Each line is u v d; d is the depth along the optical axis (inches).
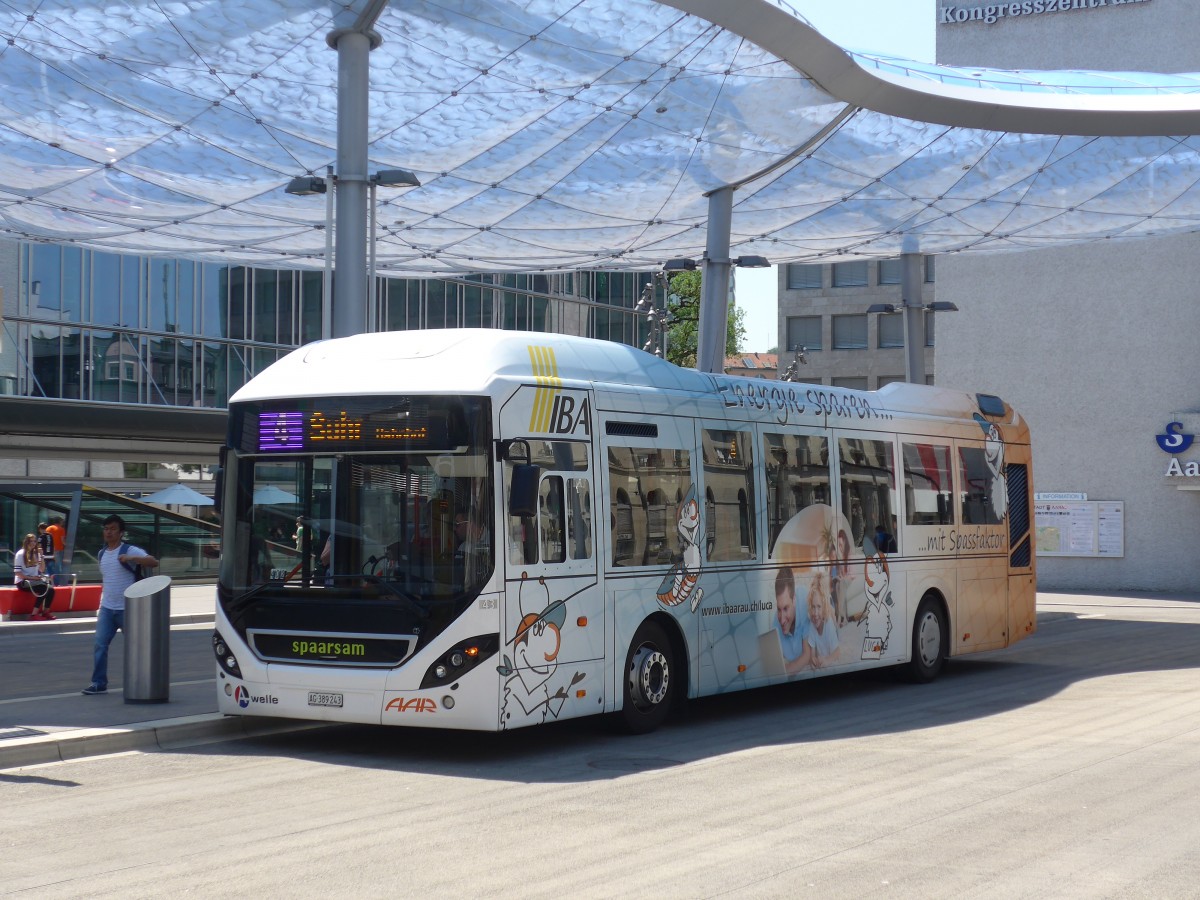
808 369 2915.8
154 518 1478.8
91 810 347.6
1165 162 1242.0
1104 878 272.8
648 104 1058.7
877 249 1517.0
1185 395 1556.3
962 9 1689.2
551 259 1539.1
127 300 1748.3
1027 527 769.6
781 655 555.8
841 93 1014.4
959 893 261.0
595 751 450.0
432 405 428.5
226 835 315.9
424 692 418.0
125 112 1086.4
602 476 467.5
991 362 1657.2
